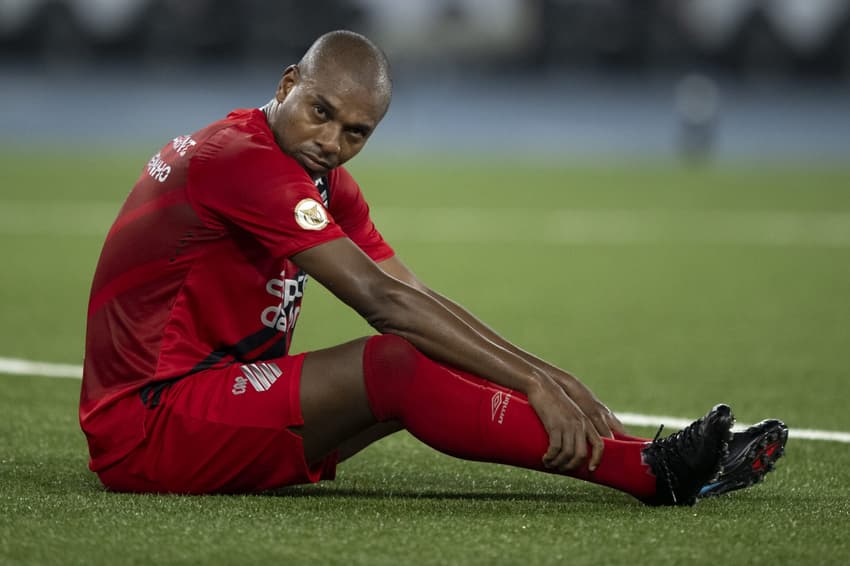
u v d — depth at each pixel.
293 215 9.77
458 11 107.94
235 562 8.25
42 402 15.95
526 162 89.81
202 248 10.14
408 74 105.88
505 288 30.34
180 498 10.11
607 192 63.44
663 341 22.41
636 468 9.85
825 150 101.31
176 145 10.48
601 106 103.19
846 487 11.50
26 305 26.02
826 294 29.52
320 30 109.81
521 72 109.25
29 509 9.73
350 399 9.73
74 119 102.25
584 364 19.88
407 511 9.86
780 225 48.12
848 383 18.25
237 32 110.69
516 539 8.91
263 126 10.27
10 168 70.94
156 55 110.94
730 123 103.50
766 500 10.62
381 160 90.19
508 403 9.66
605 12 110.25
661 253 39.03
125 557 8.35
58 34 109.50
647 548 8.70
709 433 9.66
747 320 25.23
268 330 10.55
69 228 43.16
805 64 111.12
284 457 9.93
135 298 10.24
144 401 10.12
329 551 8.52
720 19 111.38
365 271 9.74
